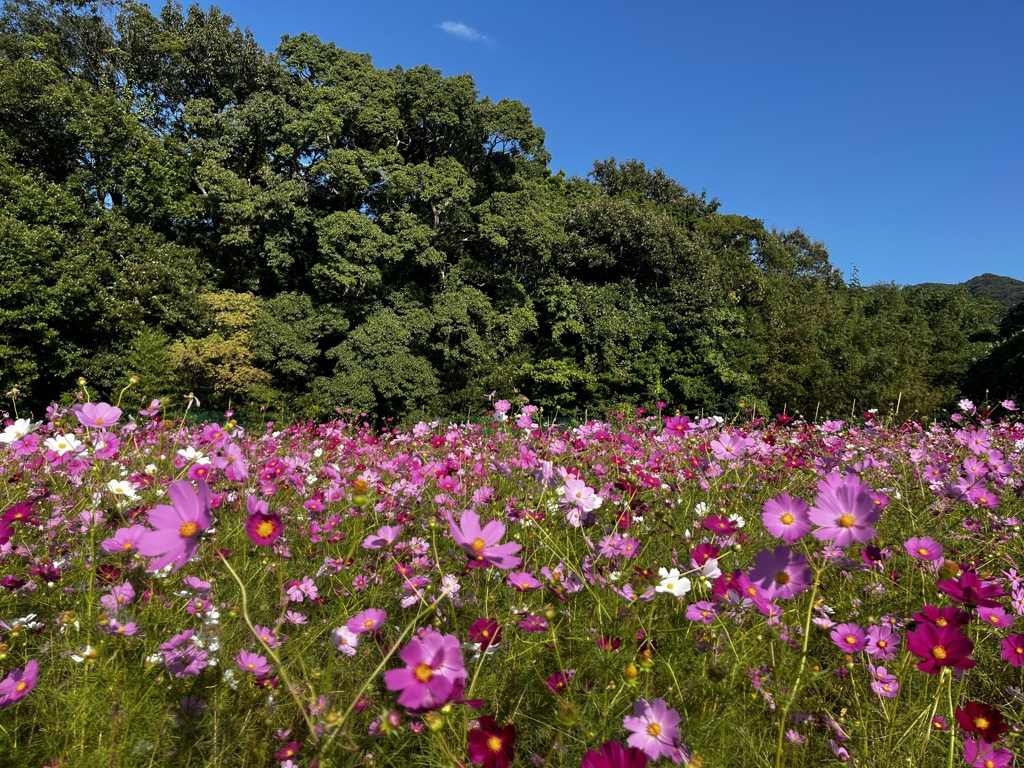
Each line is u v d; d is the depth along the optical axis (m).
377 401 15.58
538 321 20.34
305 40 18.36
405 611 1.55
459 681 0.81
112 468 2.01
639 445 3.70
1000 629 1.53
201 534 0.93
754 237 30.12
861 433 4.03
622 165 31.30
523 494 2.11
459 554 1.60
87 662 1.05
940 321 31.48
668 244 20.72
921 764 1.06
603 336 19.02
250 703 1.13
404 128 18.00
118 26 18.62
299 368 15.40
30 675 1.00
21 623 1.21
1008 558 1.78
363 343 15.02
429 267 17.31
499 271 19.17
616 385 19.36
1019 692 1.31
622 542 1.60
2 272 12.60
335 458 3.62
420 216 17.09
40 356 13.32
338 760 0.90
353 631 1.18
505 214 17.50
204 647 1.14
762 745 1.09
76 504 1.77
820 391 19.02
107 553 1.37
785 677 1.14
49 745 1.00
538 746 1.13
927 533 1.99
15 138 15.88
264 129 17.17
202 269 17.53
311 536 1.96
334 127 16.59
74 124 15.95
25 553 1.56
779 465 2.87
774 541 1.88
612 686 1.09
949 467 2.30
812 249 35.56
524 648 1.27
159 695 1.06
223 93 18.67
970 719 1.02
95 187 16.77
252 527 0.96
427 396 15.62
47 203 14.70
